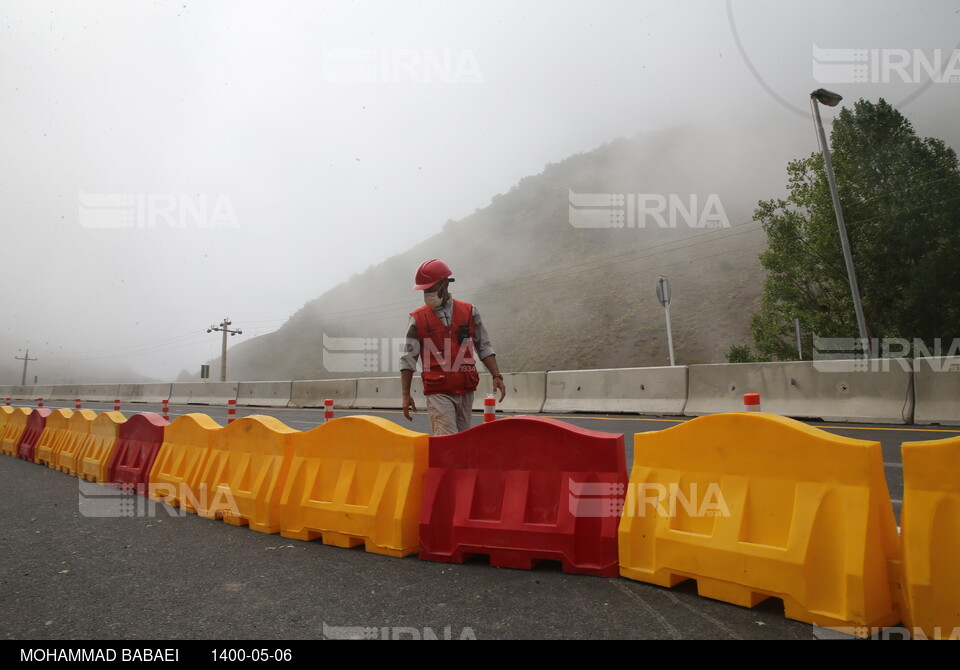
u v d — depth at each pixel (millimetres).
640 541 2898
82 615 2646
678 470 2869
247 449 4355
